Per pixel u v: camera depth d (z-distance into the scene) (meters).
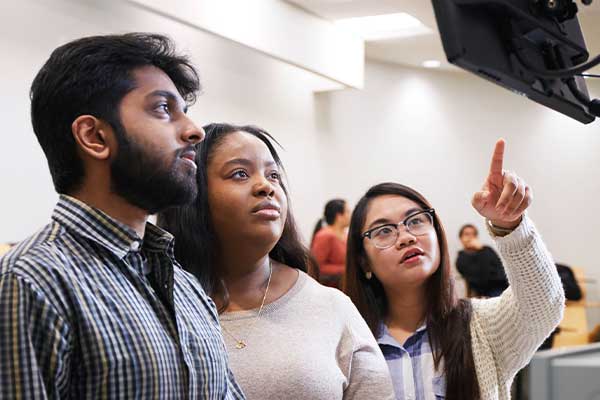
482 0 1.20
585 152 8.30
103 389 1.01
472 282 6.36
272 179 1.70
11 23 4.33
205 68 5.71
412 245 1.97
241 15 5.19
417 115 8.01
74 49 1.17
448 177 8.12
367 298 2.07
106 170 1.16
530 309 1.82
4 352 0.96
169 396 1.07
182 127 1.21
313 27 6.02
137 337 1.06
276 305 1.64
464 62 1.19
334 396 1.56
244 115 6.15
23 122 4.38
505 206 1.69
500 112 8.35
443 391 1.89
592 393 0.87
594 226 8.25
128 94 1.17
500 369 1.90
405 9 5.94
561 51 1.37
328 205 6.28
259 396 1.51
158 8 4.46
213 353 1.21
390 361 1.96
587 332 6.74
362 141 7.55
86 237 1.11
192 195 1.21
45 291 1.01
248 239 1.62
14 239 4.27
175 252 1.65
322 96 7.18
